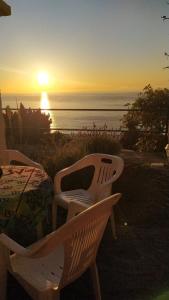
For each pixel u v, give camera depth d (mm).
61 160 4598
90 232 2074
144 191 4344
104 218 2156
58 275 2164
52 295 2008
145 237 3584
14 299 2627
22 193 2383
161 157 6766
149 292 2707
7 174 2887
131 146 8602
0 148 4695
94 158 3793
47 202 2557
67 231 1831
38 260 2305
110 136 6129
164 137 8023
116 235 3611
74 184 4320
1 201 2273
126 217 3994
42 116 8383
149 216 4008
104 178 3703
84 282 2814
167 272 2969
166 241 3500
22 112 8203
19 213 2330
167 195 4488
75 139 5945
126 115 8820
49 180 2740
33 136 7750
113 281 2850
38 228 3191
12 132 7172
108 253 3273
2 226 2279
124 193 4266
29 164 3910
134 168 4637
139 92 8719
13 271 2178
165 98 8516
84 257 2164
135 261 3141
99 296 2434
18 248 1960
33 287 2043
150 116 8484
